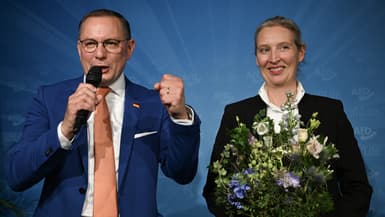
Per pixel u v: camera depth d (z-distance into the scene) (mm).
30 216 2379
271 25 1545
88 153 1271
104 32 1291
